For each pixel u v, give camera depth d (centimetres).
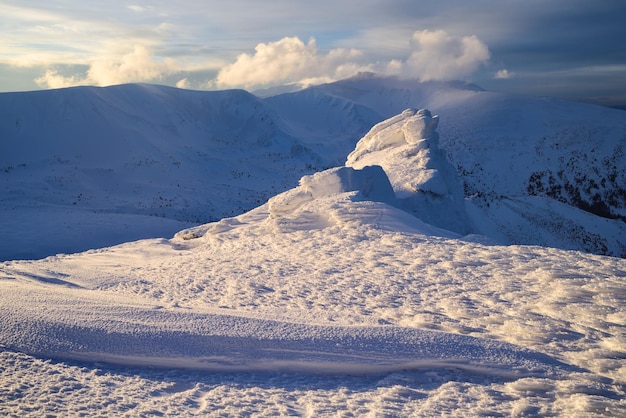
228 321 783
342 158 16488
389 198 2583
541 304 877
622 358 691
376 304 938
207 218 7500
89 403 580
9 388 598
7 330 727
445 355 697
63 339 715
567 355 709
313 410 586
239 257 1496
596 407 573
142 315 804
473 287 995
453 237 1700
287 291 1051
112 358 693
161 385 640
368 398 618
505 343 728
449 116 18075
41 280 1162
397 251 1330
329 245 1505
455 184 3919
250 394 627
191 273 1280
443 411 583
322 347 715
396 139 4188
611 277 955
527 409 579
